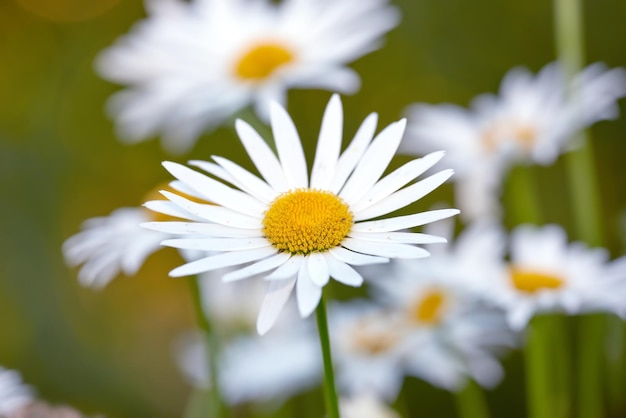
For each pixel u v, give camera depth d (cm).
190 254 50
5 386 50
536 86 62
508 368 71
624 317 52
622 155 77
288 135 46
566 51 57
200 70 64
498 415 71
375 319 61
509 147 59
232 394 61
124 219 53
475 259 57
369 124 46
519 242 56
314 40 63
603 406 59
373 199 45
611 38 79
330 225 44
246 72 62
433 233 59
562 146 60
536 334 53
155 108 65
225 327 67
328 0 64
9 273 80
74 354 80
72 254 52
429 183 44
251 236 44
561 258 55
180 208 45
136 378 81
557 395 55
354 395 58
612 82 58
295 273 43
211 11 65
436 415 72
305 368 61
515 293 53
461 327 58
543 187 77
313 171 46
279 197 45
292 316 64
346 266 43
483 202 61
